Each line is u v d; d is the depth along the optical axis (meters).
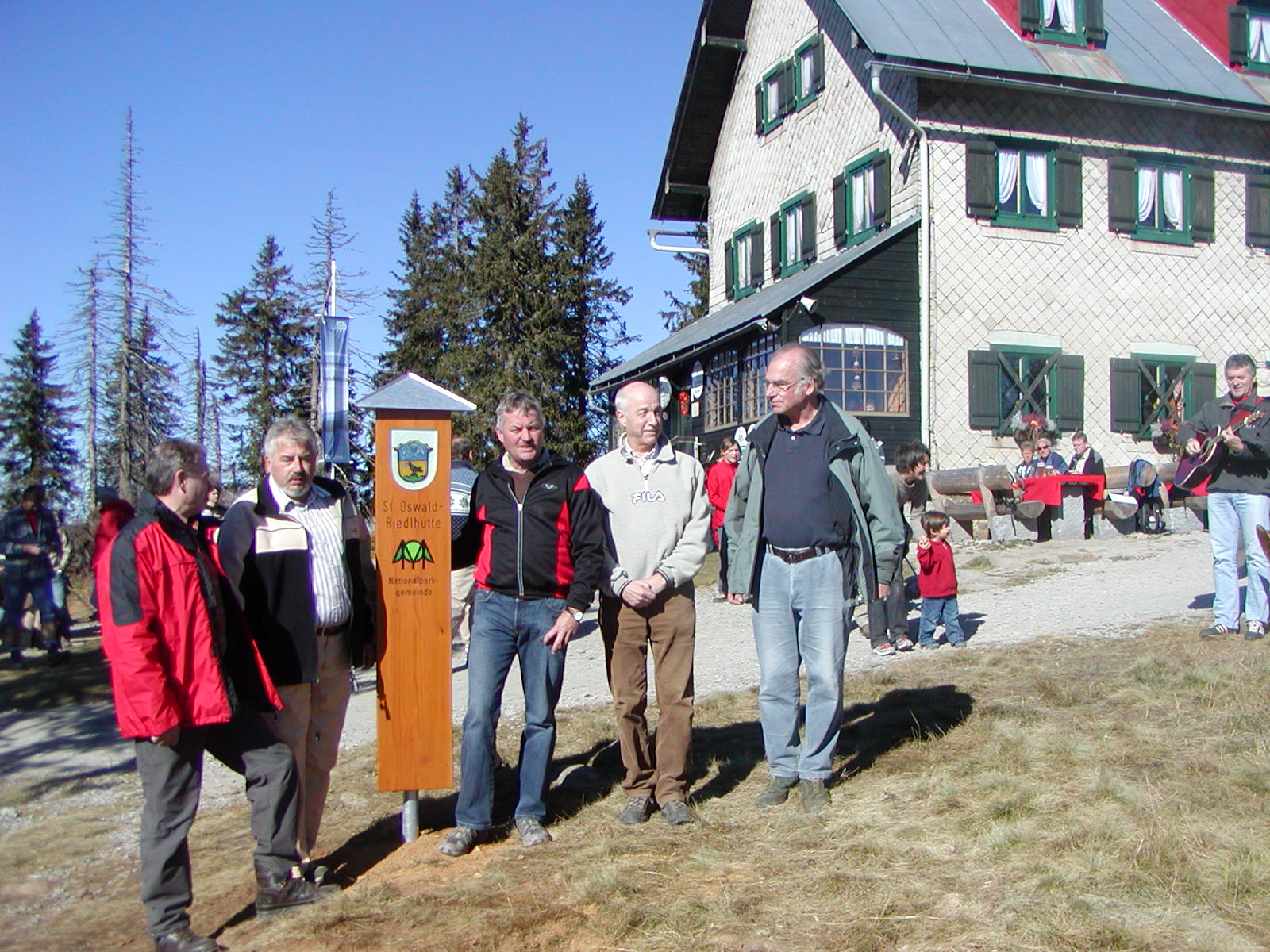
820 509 5.06
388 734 5.21
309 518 4.92
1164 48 20.31
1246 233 20.22
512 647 5.12
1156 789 4.79
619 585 5.09
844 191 20.17
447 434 5.25
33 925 4.80
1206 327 19.83
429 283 48.84
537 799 5.10
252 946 4.32
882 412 17.88
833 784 5.36
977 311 18.34
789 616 5.20
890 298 18.02
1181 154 19.78
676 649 5.20
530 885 4.56
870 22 18.36
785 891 4.25
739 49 24.34
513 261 41.34
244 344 54.94
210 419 55.25
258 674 4.58
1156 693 6.21
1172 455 19.41
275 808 4.61
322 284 38.06
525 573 5.04
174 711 4.20
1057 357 18.69
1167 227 19.75
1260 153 20.42
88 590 20.19
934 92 18.20
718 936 3.93
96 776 7.20
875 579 5.09
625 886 4.39
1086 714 5.97
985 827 4.58
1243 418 7.48
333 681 5.06
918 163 18.17
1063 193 18.81
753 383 19.77
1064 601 10.12
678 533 5.16
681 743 5.18
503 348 40.81
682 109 25.17
